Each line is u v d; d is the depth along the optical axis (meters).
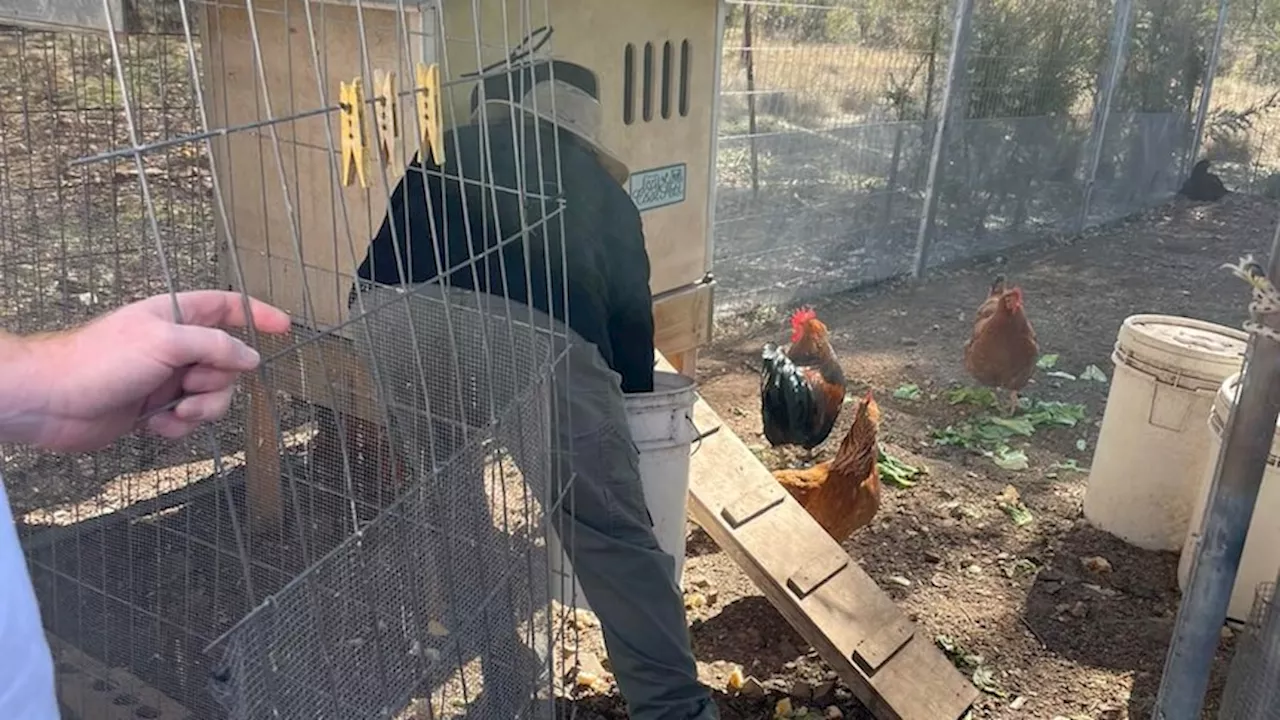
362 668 1.39
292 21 2.71
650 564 2.50
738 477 3.30
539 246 2.48
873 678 2.86
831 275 6.61
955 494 4.27
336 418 1.63
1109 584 3.65
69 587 2.32
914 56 6.57
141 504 2.45
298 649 1.28
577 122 2.70
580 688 2.97
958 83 6.84
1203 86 9.36
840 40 6.12
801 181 6.20
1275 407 2.02
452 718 1.67
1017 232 7.95
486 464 1.78
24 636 0.80
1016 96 7.46
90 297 3.38
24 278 3.48
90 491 2.54
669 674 2.55
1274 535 3.23
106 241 3.51
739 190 5.87
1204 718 3.00
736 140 5.75
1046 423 5.00
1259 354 2.01
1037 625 3.42
